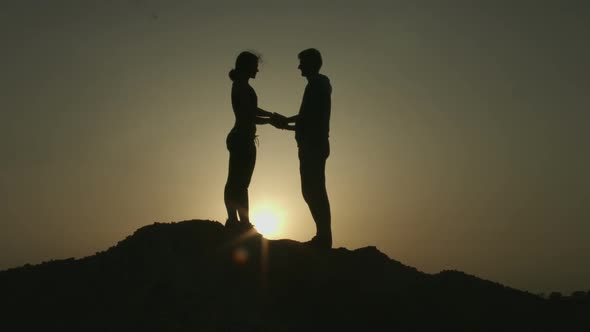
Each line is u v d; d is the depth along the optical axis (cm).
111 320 1224
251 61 1415
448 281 1461
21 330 1230
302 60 1410
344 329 1238
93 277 1385
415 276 1449
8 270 1516
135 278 1341
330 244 1442
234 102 1406
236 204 1438
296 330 1215
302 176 1407
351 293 1326
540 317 1376
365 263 1433
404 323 1274
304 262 1388
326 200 1418
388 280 1393
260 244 1424
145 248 1418
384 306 1304
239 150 1400
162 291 1284
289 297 1303
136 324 1205
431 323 1289
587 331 1334
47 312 1285
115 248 1482
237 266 1359
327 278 1355
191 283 1303
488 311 1366
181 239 1428
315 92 1383
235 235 1427
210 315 1226
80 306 1292
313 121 1382
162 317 1217
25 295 1357
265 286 1321
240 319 1220
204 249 1400
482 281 1507
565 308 1438
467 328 1290
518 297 1458
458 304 1364
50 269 1463
